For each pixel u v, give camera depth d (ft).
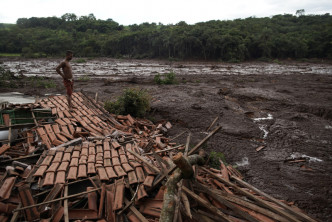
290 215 10.52
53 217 10.69
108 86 61.46
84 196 12.44
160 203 12.06
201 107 39.34
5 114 22.76
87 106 30.14
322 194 18.13
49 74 88.17
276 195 17.80
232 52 181.16
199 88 60.44
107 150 16.93
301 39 213.25
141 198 12.28
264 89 59.57
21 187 11.54
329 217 15.65
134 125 29.01
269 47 196.13
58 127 21.34
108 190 12.57
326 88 64.54
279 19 361.71
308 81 78.43
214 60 189.67
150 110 37.88
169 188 8.97
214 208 10.79
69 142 17.74
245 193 12.52
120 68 120.47
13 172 13.15
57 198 11.86
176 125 33.27
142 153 17.28
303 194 18.07
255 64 163.22
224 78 82.84
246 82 74.79
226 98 50.90
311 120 36.70
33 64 136.15
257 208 11.24
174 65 145.28
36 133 20.25
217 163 20.52
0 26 488.85
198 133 30.01
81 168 14.08
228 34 184.75
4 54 237.25
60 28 369.09
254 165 22.59
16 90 55.11
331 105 44.09
